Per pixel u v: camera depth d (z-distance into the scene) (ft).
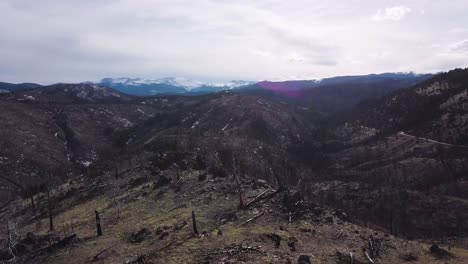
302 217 169.58
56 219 230.07
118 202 227.20
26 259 161.99
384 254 148.25
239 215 170.40
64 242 169.89
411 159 574.97
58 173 581.53
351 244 149.79
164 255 134.72
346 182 533.96
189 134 588.09
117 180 291.58
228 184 219.82
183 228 161.89
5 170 541.34
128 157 395.55
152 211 200.13
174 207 198.59
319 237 151.64
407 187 492.95
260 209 176.65
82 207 245.65
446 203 409.49
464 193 445.78
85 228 192.54
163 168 291.38
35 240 180.14
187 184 233.55
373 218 390.01
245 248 133.18
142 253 141.28
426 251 161.58
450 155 547.08
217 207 185.88
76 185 320.91
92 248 158.10
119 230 177.78
